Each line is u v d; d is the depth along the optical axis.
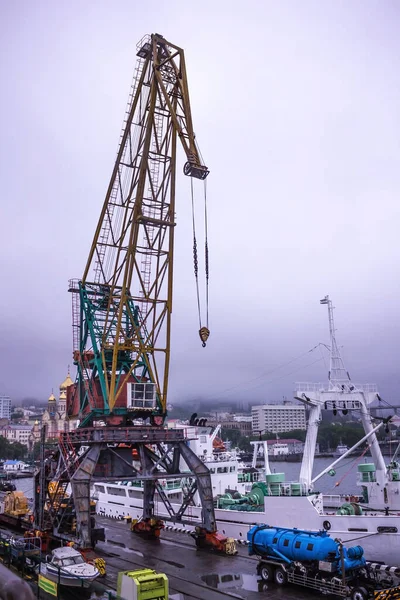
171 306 50.34
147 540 46.56
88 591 26.80
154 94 48.09
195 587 31.09
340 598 27.97
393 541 33.00
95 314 51.78
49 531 44.09
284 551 31.44
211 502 43.88
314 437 43.78
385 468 42.28
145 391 46.72
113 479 42.34
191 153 47.03
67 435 45.88
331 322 47.94
